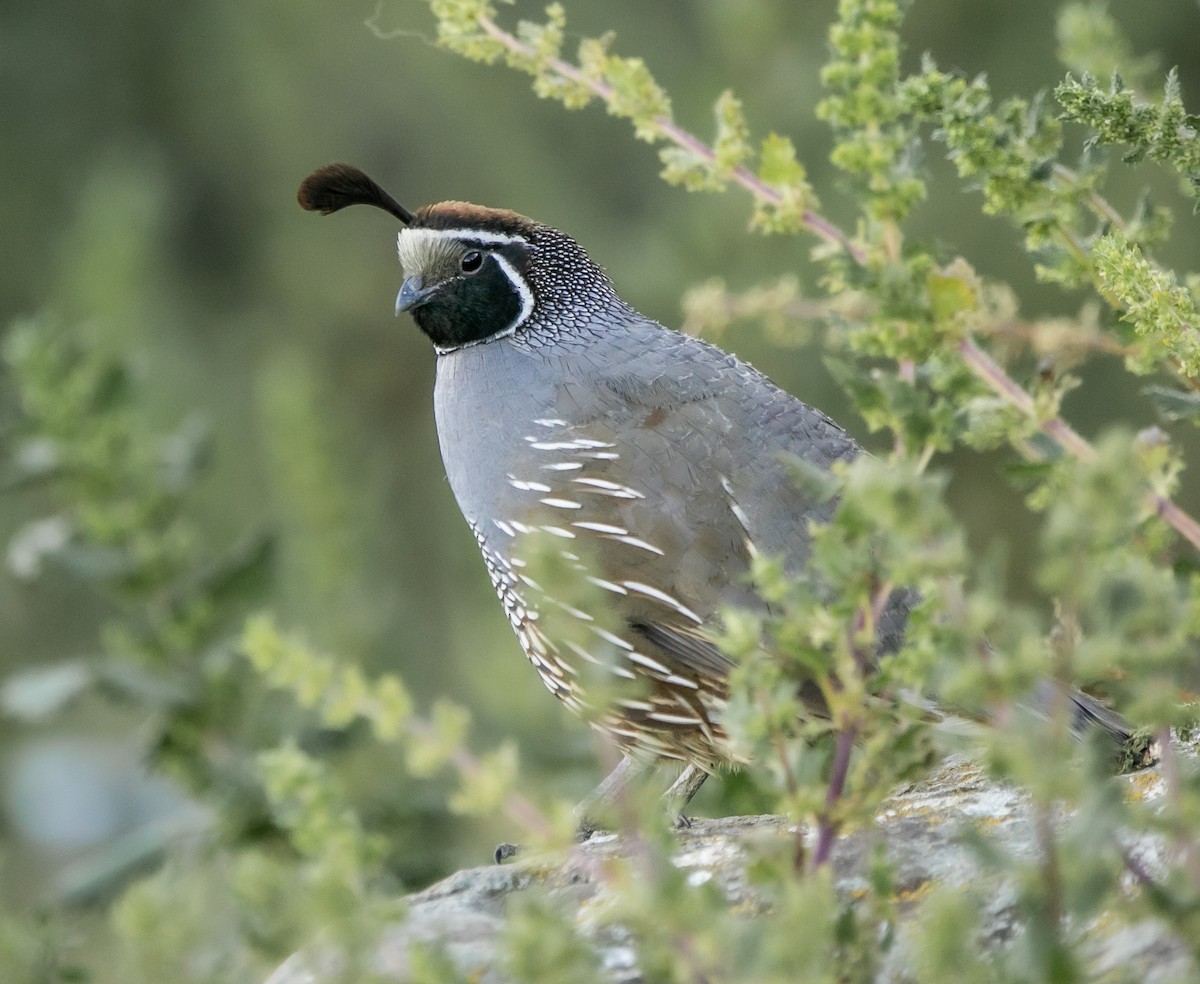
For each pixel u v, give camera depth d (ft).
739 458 29.94
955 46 59.77
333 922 16.05
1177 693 17.61
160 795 50.85
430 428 68.49
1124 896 18.15
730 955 15.05
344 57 69.92
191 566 35.50
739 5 53.11
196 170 70.90
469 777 16.07
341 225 69.82
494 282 32.35
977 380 21.08
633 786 30.94
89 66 71.10
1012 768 15.29
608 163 66.90
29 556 35.27
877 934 17.98
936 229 56.49
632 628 29.94
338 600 43.91
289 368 48.85
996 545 15.47
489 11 24.52
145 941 19.26
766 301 27.22
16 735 54.34
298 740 32.35
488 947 20.51
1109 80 24.18
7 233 69.51
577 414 31.14
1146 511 19.88
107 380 35.91
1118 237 21.18
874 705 17.54
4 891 48.75
